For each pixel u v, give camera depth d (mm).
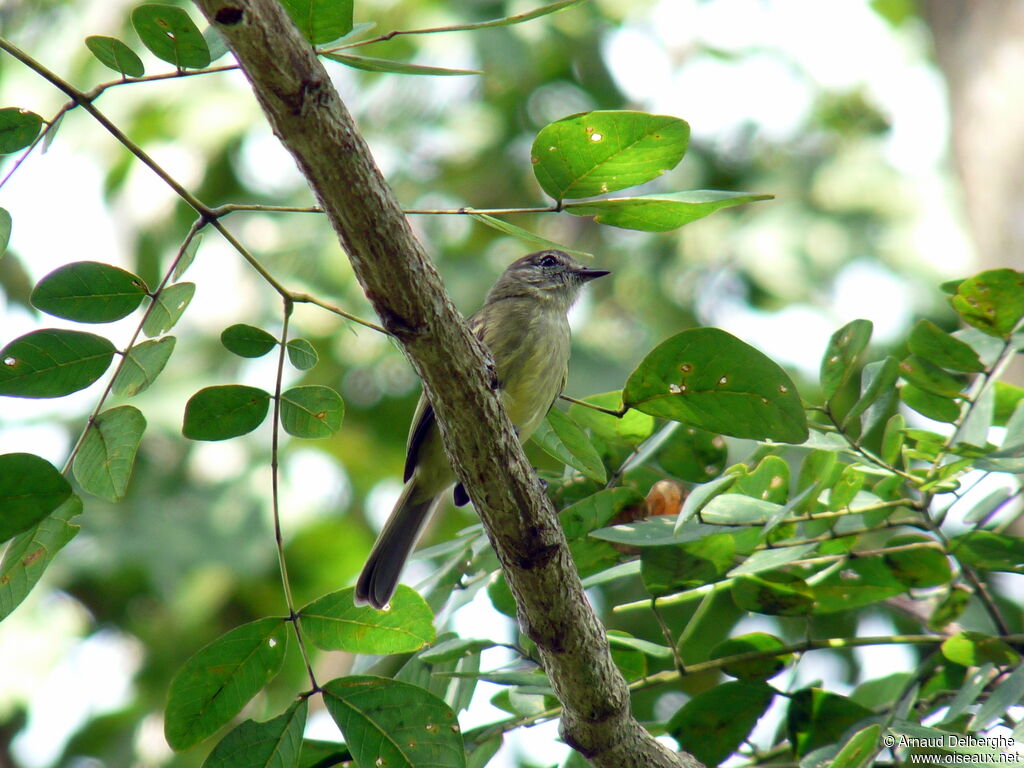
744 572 6281
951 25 9406
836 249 14523
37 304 5059
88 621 14961
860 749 5457
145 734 14188
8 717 13781
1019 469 5758
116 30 15383
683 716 6742
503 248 15531
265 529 14211
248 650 5453
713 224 15227
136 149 4801
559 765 6789
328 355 14648
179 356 14641
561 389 9969
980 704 6215
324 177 4742
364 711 5441
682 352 5488
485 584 7078
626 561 6832
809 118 16234
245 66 4461
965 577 6578
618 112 4988
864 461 6469
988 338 6672
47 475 4602
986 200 8633
